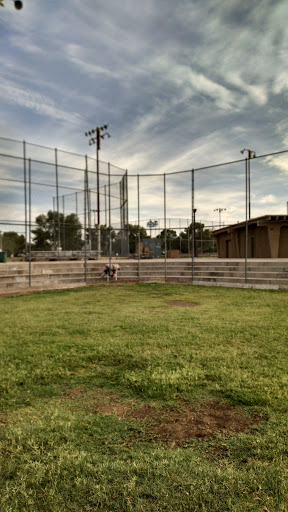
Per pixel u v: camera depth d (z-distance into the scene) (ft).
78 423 8.25
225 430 7.82
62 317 22.58
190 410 8.87
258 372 11.49
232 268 46.52
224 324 19.61
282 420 8.16
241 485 5.95
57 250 74.28
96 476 6.27
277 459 6.63
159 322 20.42
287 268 41.83
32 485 6.13
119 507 5.50
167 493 5.79
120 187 81.41
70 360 13.16
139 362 12.78
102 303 29.50
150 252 101.91
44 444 7.43
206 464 6.56
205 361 12.75
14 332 18.20
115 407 9.16
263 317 21.75
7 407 9.24
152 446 7.24
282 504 5.46
